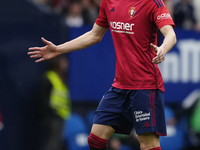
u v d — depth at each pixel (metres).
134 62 11.32
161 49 10.20
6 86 19.95
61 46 12.70
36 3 20.06
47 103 19.64
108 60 20.66
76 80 20.61
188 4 26.75
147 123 11.35
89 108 20.89
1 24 19.78
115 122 12.00
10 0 19.73
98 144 12.07
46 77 19.80
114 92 12.03
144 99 11.35
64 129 20.22
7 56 19.91
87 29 20.28
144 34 11.21
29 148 19.98
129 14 11.24
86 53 20.61
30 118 20.05
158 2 11.01
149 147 11.53
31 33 19.91
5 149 19.91
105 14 12.30
